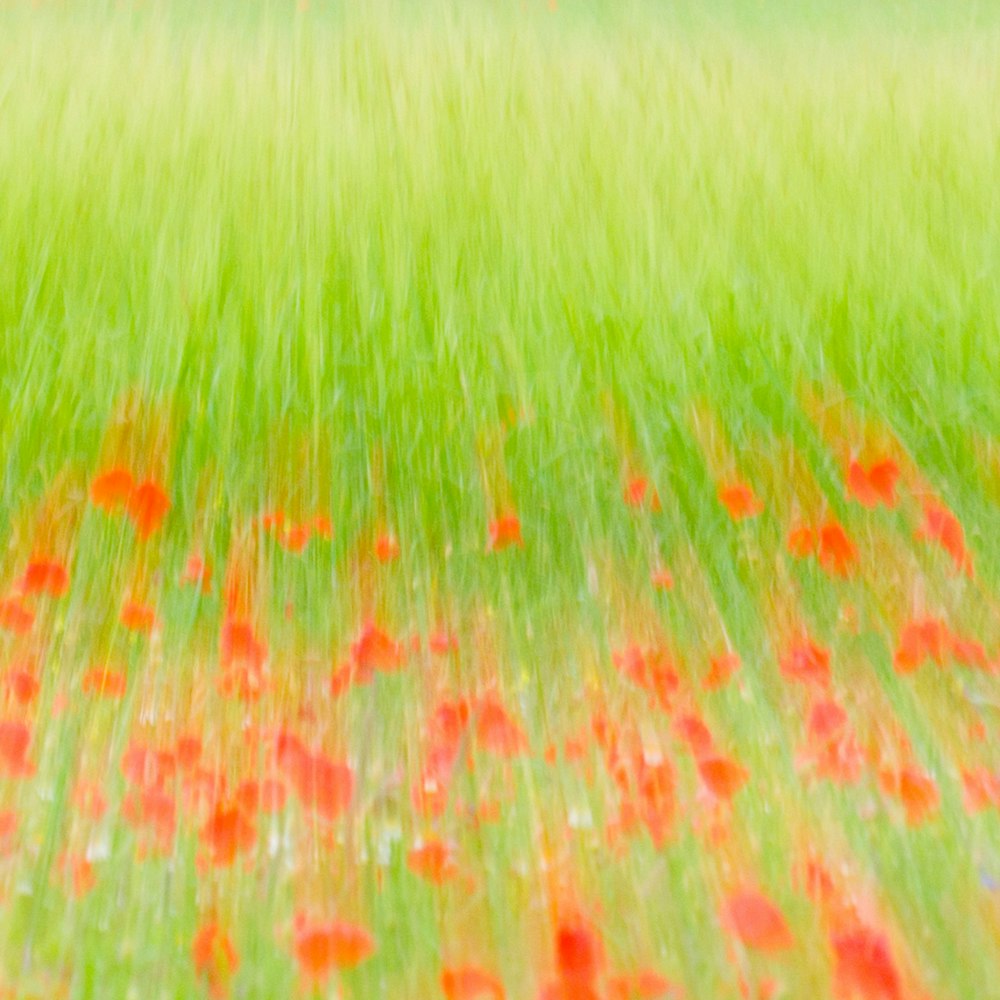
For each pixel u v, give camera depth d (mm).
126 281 2834
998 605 2490
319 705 2285
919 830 2092
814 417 2768
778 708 2311
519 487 2609
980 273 3016
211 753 2191
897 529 2602
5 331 2727
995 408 2783
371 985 1861
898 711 2305
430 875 2016
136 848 2035
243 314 2766
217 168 3109
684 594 2484
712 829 2094
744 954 1914
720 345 2859
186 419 2652
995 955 1921
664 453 2684
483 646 2393
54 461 2578
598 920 1959
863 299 2957
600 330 2836
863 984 1867
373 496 2590
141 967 1875
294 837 2066
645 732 2262
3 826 2047
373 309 2824
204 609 2410
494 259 2961
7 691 2246
